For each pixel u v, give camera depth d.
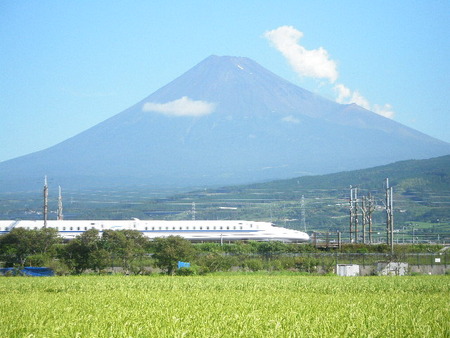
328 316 39.66
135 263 96.94
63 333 34.31
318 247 129.00
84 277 77.69
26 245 101.19
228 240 145.75
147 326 35.53
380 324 37.28
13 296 53.62
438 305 46.59
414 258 108.38
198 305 44.91
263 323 36.84
